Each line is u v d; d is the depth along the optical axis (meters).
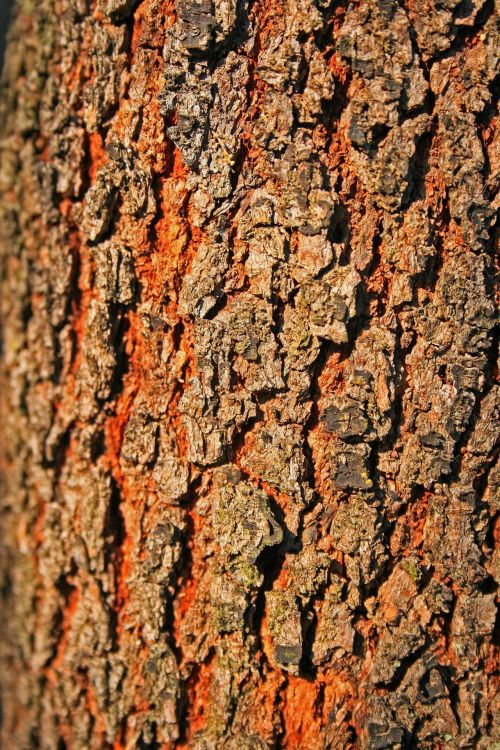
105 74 0.77
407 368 0.76
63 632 0.83
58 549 0.81
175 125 0.75
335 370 0.76
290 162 0.74
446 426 0.76
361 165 0.75
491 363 0.76
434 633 0.77
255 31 0.74
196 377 0.76
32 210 0.81
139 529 0.78
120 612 0.80
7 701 0.89
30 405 0.82
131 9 0.76
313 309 0.75
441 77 0.74
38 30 0.80
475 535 0.76
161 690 0.78
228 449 0.76
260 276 0.75
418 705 0.76
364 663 0.76
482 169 0.75
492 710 0.77
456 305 0.75
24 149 0.81
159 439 0.77
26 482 0.84
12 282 0.84
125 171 0.76
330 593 0.76
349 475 0.76
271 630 0.76
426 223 0.75
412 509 0.76
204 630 0.78
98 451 0.80
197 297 0.76
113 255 0.77
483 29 0.74
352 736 0.76
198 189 0.75
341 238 0.75
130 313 0.78
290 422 0.76
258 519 0.76
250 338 0.75
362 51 0.74
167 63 0.75
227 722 0.77
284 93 0.74
